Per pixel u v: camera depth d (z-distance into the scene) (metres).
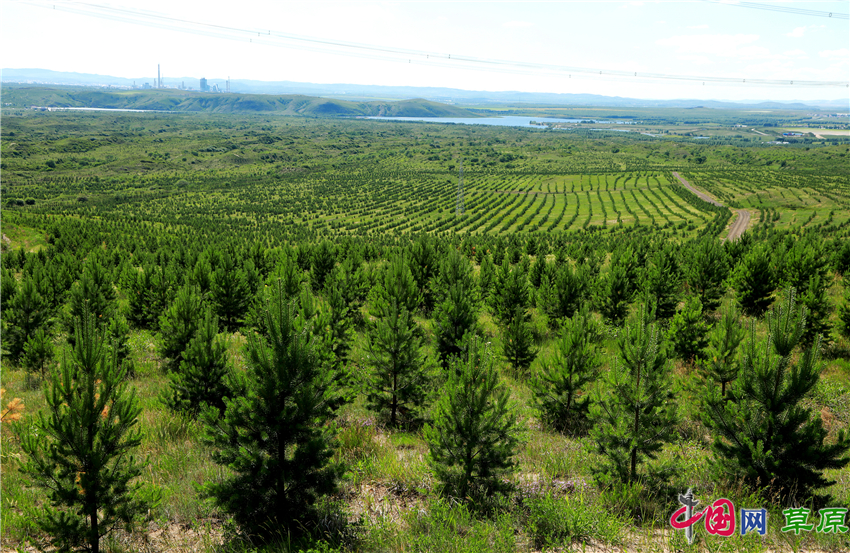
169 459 11.14
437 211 174.12
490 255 63.94
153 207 184.88
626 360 10.52
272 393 8.39
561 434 13.86
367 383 14.42
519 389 17.88
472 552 7.68
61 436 7.50
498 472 9.79
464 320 18.28
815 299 20.97
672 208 158.12
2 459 10.88
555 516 8.66
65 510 8.45
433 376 14.48
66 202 191.75
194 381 13.93
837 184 181.38
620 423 10.16
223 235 121.56
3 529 8.26
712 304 29.31
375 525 8.71
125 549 8.15
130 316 27.88
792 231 95.62
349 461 11.04
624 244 52.31
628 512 9.06
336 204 194.25
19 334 20.52
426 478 10.45
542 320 29.67
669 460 10.73
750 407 10.00
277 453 8.81
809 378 9.28
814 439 9.26
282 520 8.59
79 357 7.65
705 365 15.30
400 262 22.48
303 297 16.41
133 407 8.13
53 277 30.36
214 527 8.90
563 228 133.75
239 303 26.23
